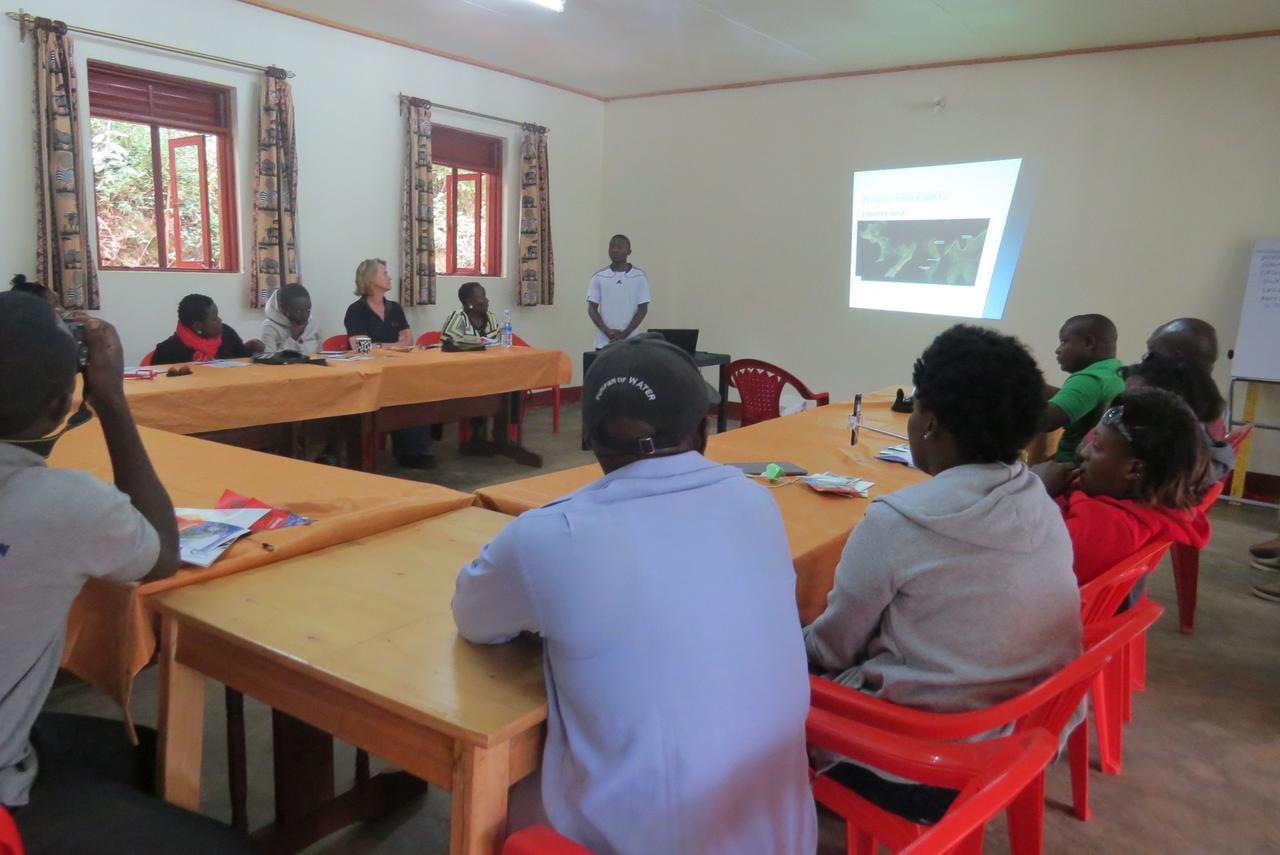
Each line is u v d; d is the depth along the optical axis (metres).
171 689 1.19
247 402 3.21
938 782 1.07
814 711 1.18
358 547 1.45
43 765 1.03
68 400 0.96
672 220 6.87
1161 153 4.87
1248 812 1.84
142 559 1.02
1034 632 1.19
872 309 6.03
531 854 0.84
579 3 4.66
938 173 5.62
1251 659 2.62
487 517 1.65
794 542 1.59
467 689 0.97
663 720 0.86
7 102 4.00
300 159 5.14
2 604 0.89
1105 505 1.60
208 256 5.03
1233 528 4.11
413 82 5.66
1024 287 5.39
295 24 4.99
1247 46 4.56
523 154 6.40
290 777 1.56
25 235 4.15
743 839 0.92
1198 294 4.84
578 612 0.86
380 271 5.02
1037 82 5.21
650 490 0.93
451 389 4.20
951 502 1.19
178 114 4.68
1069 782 1.94
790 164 6.25
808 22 4.83
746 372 4.45
